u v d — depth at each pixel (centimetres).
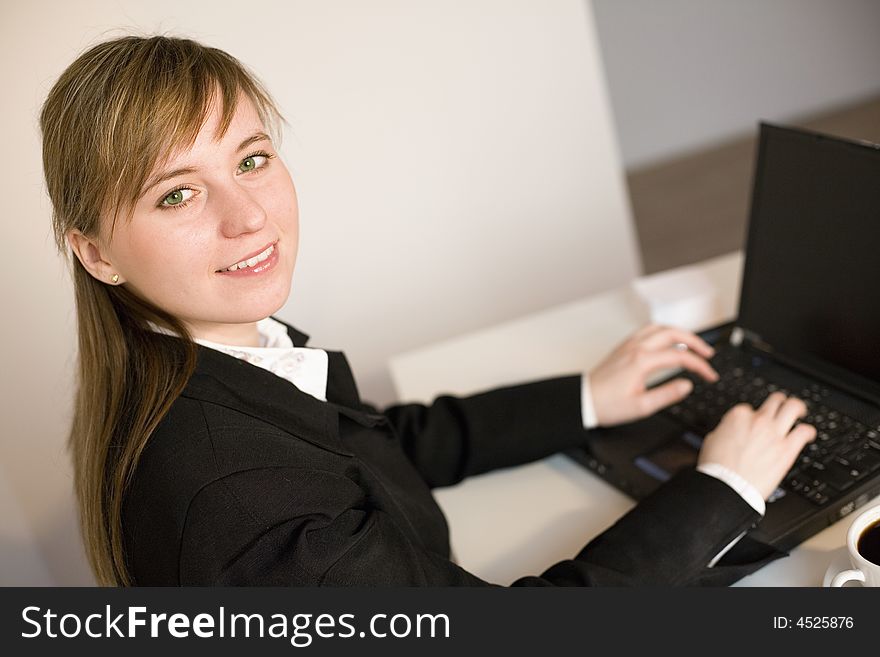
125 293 92
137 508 85
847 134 421
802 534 100
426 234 225
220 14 188
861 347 114
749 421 106
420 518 106
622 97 434
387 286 224
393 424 129
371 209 217
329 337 223
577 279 248
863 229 112
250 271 88
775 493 105
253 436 86
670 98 437
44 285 172
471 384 150
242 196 85
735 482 102
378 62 208
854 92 448
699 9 423
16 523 180
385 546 88
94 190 83
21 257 170
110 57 83
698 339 133
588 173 240
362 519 89
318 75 202
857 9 432
